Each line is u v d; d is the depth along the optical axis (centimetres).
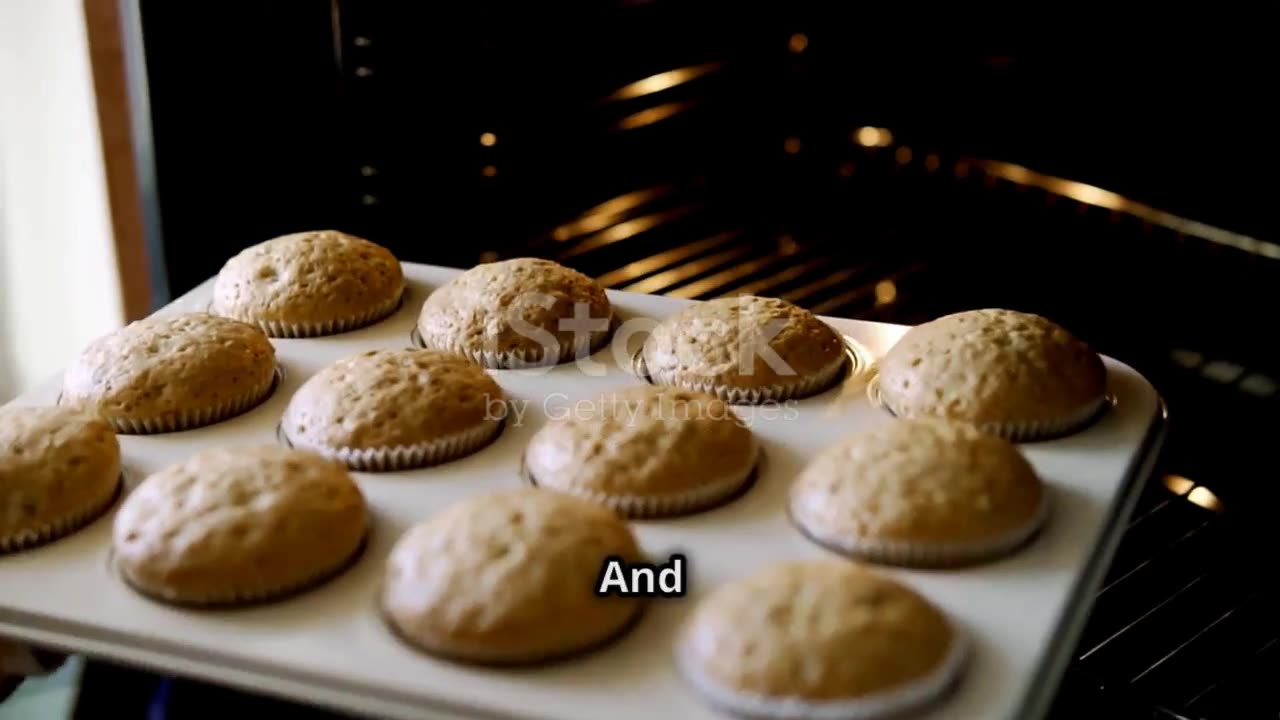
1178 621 80
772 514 64
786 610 52
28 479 62
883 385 73
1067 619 56
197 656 55
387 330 83
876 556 59
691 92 128
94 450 65
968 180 131
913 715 50
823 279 131
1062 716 69
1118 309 121
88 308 120
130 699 74
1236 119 107
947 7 125
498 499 60
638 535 62
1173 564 85
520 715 51
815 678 50
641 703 51
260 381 75
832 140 139
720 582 59
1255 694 74
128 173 104
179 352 73
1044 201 126
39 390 75
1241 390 110
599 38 116
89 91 108
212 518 58
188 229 96
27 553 61
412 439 68
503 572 55
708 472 64
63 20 106
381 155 102
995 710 50
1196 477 101
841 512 60
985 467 60
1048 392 68
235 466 62
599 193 123
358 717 53
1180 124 112
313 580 59
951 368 70
